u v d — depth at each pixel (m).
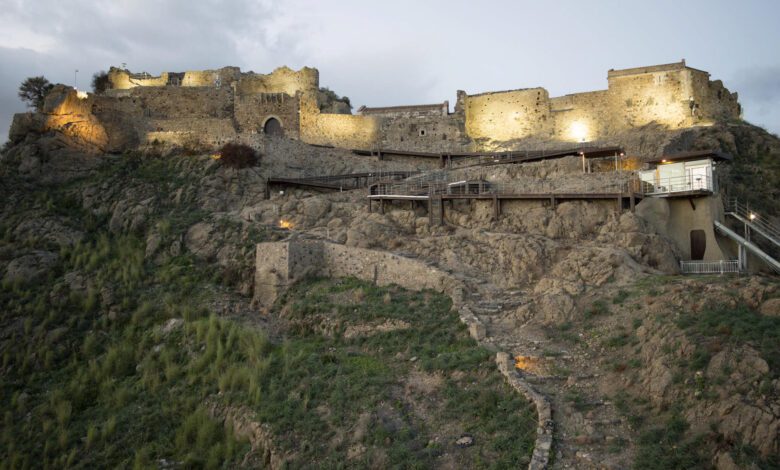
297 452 19.20
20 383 28.34
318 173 49.53
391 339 25.12
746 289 19.91
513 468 15.22
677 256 30.45
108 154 50.16
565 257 28.73
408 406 19.83
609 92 53.28
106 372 28.08
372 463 17.39
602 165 40.03
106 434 23.94
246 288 33.97
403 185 40.47
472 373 20.53
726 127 45.09
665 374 16.94
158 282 34.88
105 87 62.97
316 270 33.22
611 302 23.44
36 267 35.28
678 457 14.19
